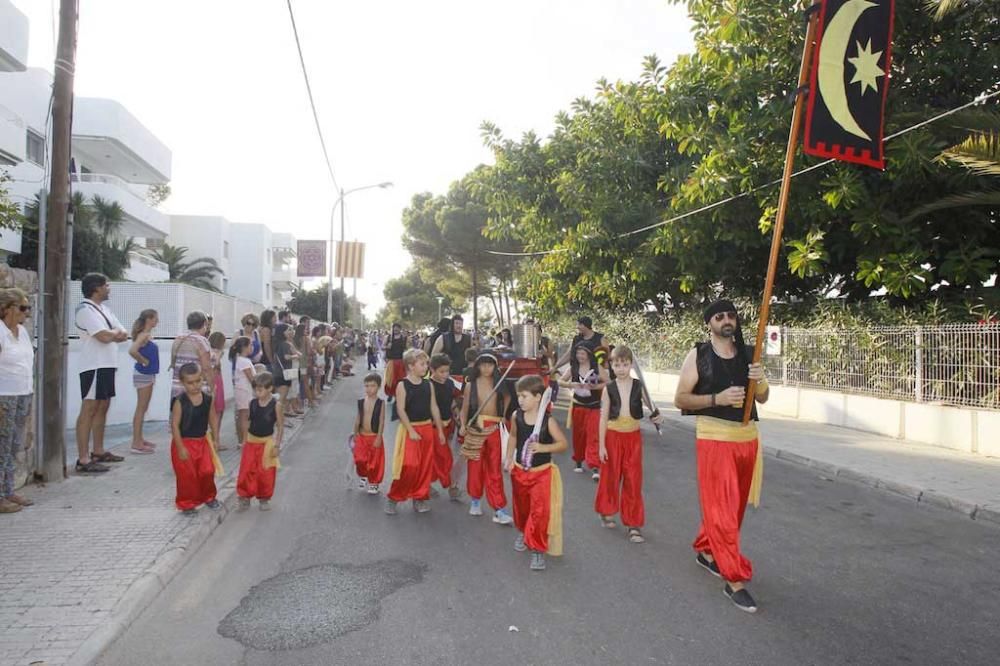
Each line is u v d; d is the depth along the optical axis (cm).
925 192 1324
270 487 723
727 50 1345
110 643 415
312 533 646
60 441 786
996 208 1360
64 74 765
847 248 1513
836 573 548
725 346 491
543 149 2228
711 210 1538
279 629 437
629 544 614
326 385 2267
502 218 2370
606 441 643
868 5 490
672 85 1526
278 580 524
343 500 773
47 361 773
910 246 1282
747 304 1694
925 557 593
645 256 1848
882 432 1214
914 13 1265
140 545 575
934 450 1062
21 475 757
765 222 1390
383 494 802
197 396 669
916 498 805
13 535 598
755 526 683
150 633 433
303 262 2964
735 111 1388
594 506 711
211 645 416
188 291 1523
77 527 621
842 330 1336
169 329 1477
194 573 540
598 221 1944
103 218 2744
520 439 562
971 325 1069
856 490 851
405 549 598
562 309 2480
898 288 1230
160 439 1070
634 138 1964
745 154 1349
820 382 1398
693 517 705
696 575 536
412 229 4272
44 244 775
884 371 1237
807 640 423
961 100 1313
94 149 3047
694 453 1077
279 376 1236
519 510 577
